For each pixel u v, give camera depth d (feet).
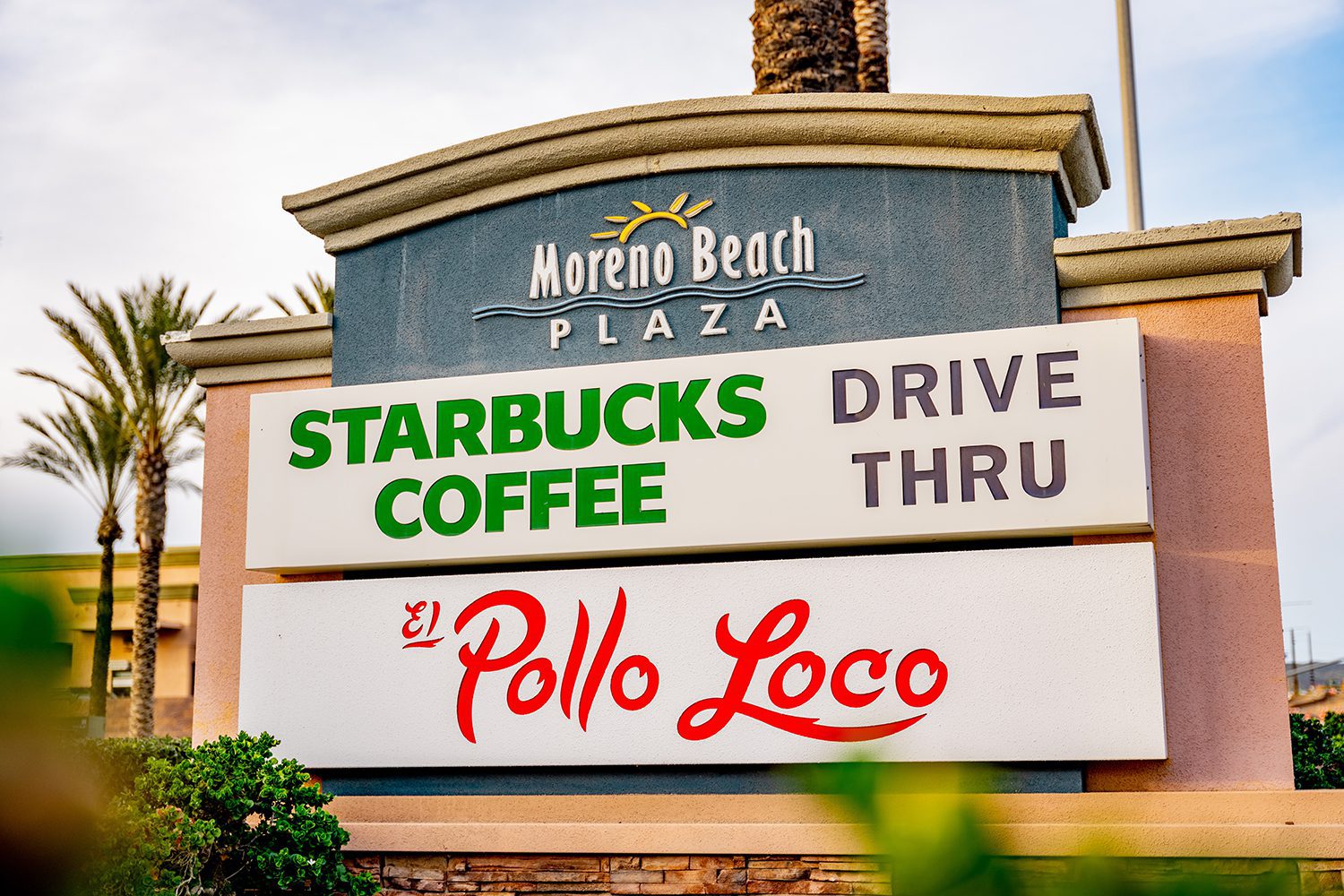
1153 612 32.17
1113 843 5.44
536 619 36.52
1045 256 35.01
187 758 34.32
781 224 37.14
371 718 37.35
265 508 39.29
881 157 36.45
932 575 33.71
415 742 36.88
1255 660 32.30
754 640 34.76
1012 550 33.30
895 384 34.94
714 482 35.81
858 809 5.32
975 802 5.26
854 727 33.58
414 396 38.75
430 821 36.35
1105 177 39.19
